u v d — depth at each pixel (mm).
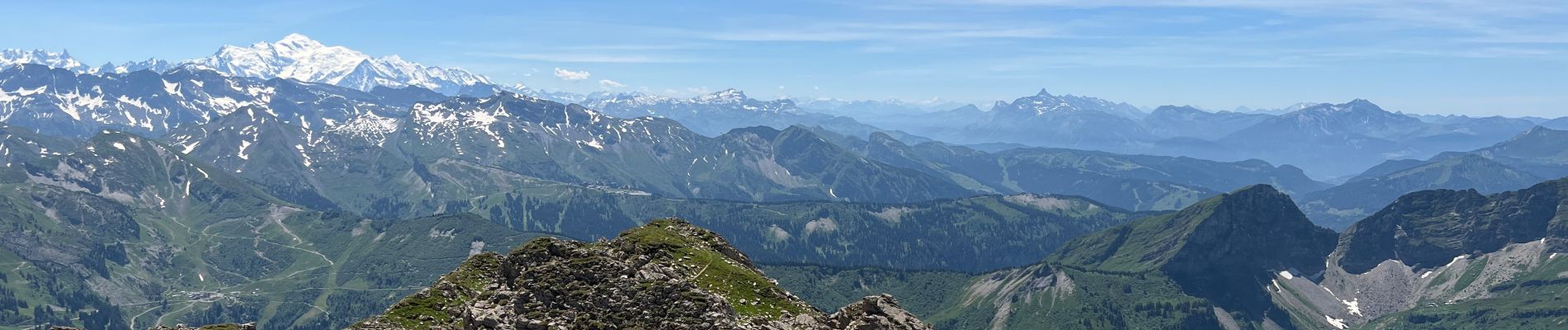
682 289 132625
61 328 154000
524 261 141125
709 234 177125
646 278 143375
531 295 134500
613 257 145625
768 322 132875
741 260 172750
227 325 148375
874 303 132375
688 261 160500
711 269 157750
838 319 131875
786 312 139875
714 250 171000
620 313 129875
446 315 131375
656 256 159750
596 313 130625
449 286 136500
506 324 128625
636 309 130000
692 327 125688
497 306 131750
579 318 129625
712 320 126812
